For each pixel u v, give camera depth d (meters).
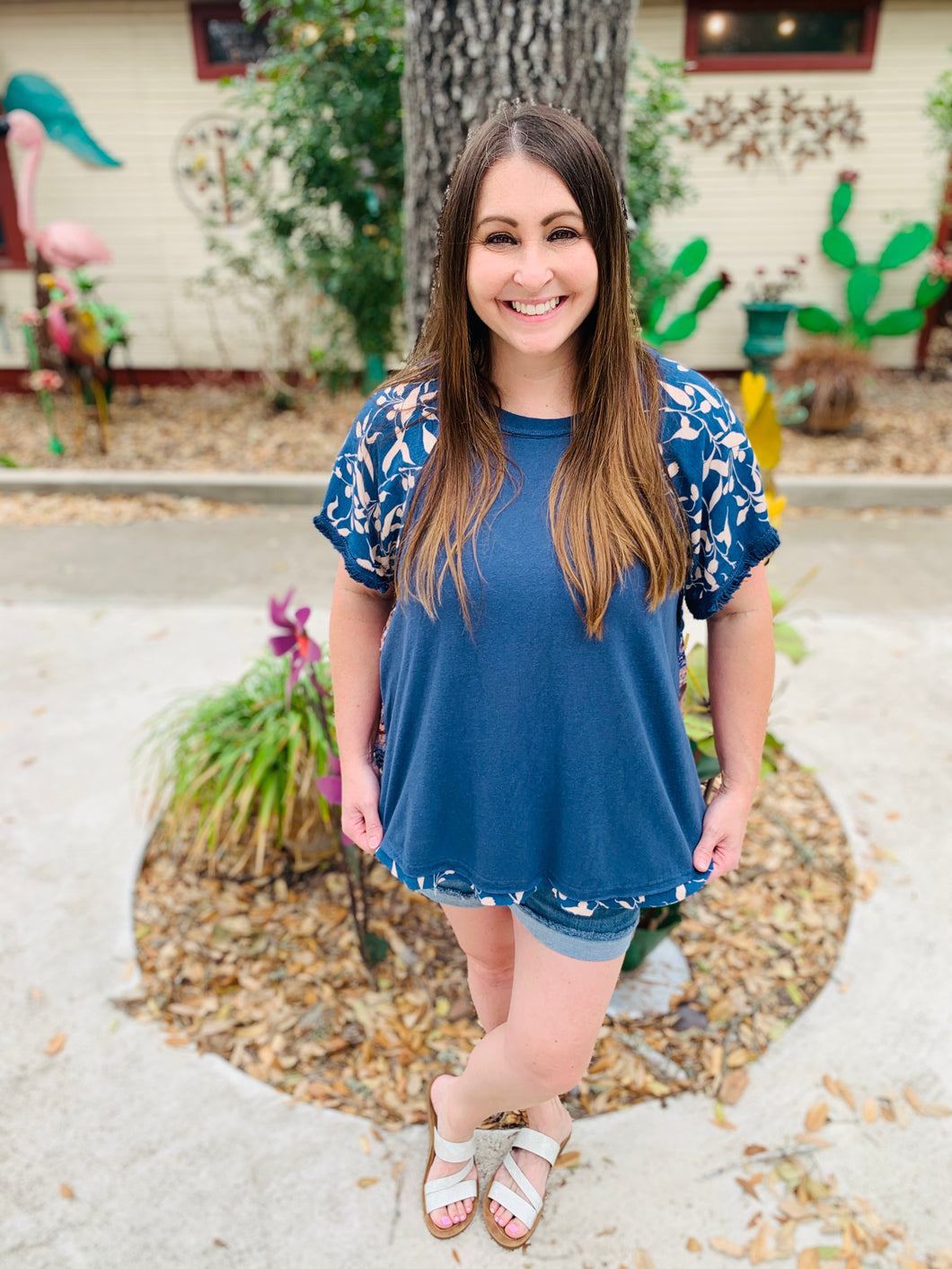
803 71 7.15
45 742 3.14
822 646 3.78
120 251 7.82
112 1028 2.05
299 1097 1.89
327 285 6.49
